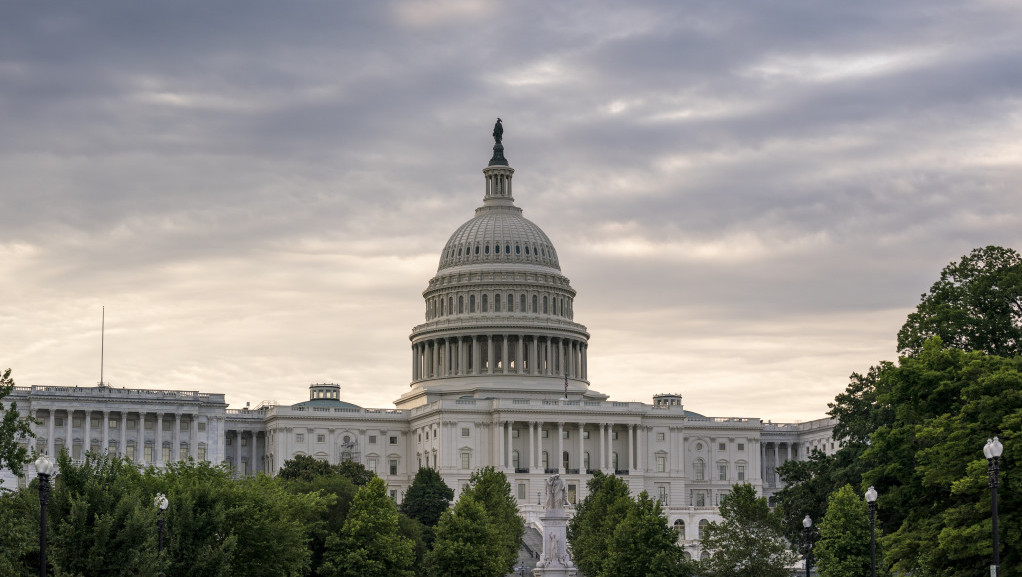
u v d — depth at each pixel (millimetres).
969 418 101688
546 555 155500
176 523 106688
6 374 100062
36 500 97562
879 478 117250
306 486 165000
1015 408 98875
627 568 146000
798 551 160250
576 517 194000
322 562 152125
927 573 110312
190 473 123500
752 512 145500
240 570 115000
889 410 147875
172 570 104938
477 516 161750
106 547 94750
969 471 96625
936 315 135875
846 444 160375
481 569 158625
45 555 84625
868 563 130500
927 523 104562
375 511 151000
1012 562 97375
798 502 159875
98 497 97125
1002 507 96000
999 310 135125
